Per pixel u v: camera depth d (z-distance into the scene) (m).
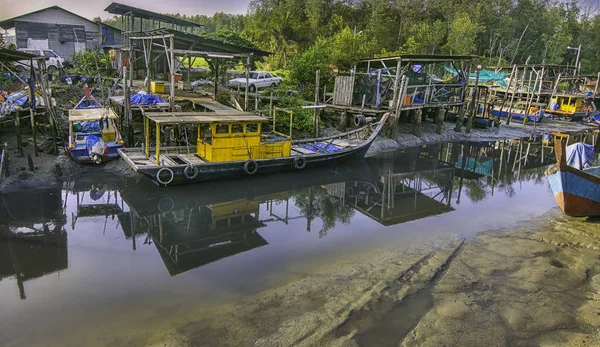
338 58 25.92
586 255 8.89
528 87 36.59
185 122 13.04
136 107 16.36
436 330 6.15
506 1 55.47
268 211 12.43
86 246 9.56
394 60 22.14
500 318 6.47
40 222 10.85
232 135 14.16
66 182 13.65
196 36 19.97
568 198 10.95
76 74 25.58
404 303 6.94
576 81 44.09
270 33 40.91
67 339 6.11
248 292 7.47
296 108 19.27
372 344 5.85
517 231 10.59
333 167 17.30
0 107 16.12
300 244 9.81
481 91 34.25
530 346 5.79
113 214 11.68
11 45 23.41
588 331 6.12
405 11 44.19
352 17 43.94
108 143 15.05
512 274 8.02
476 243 9.71
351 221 11.58
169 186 13.76
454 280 7.75
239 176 14.68
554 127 32.09
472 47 44.59
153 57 26.95
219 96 20.48
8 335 6.22
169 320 6.57
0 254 9.02
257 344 5.88
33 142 15.49
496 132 28.19
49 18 32.34
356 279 7.86
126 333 6.23
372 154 20.30
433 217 11.92
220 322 6.47
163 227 10.92
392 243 9.84
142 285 7.77
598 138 28.72
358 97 22.94
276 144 15.36
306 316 6.55
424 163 19.58
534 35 57.91
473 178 17.42
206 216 11.84
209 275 8.17
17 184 12.80
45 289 7.59
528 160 21.45
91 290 7.57
